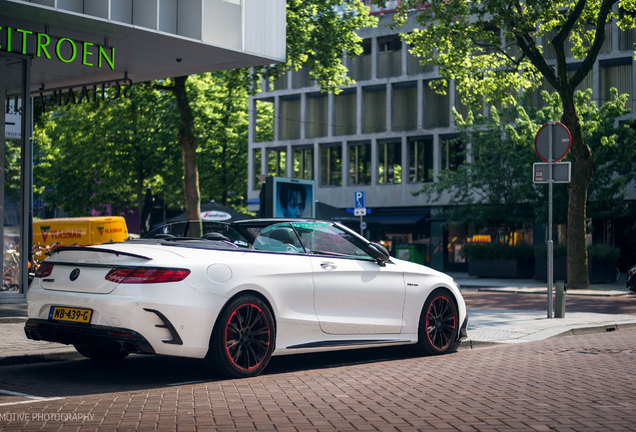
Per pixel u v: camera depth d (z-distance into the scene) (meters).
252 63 17.50
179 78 21.77
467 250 32.56
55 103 20.19
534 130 30.17
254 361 7.46
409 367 8.28
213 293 7.08
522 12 23.75
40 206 45.19
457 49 23.36
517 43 24.23
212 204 30.11
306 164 46.00
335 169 45.12
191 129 21.98
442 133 41.44
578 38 25.50
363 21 24.61
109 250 7.07
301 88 45.62
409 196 42.22
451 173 34.25
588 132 29.28
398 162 43.09
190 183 21.86
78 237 30.61
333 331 8.12
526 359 9.04
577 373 7.93
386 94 43.44
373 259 8.73
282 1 17.20
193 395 6.47
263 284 7.51
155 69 18.09
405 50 42.62
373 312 8.54
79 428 5.18
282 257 7.86
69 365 8.24
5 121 15.07
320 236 8.44
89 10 14.04
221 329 7.15
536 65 24.27
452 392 6.71
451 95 41.47
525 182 31.61
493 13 22.97
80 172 42.41
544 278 29.41
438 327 9.36
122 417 5.54
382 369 8.14
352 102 44.47
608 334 12.38
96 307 6.91
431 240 41.72
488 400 6.33
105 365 8.27
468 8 23.45
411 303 8.97
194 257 7.20
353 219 33.19
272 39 16.97
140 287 6.82
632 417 5.68
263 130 47.59
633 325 13.82
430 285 9.20
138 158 40.56
